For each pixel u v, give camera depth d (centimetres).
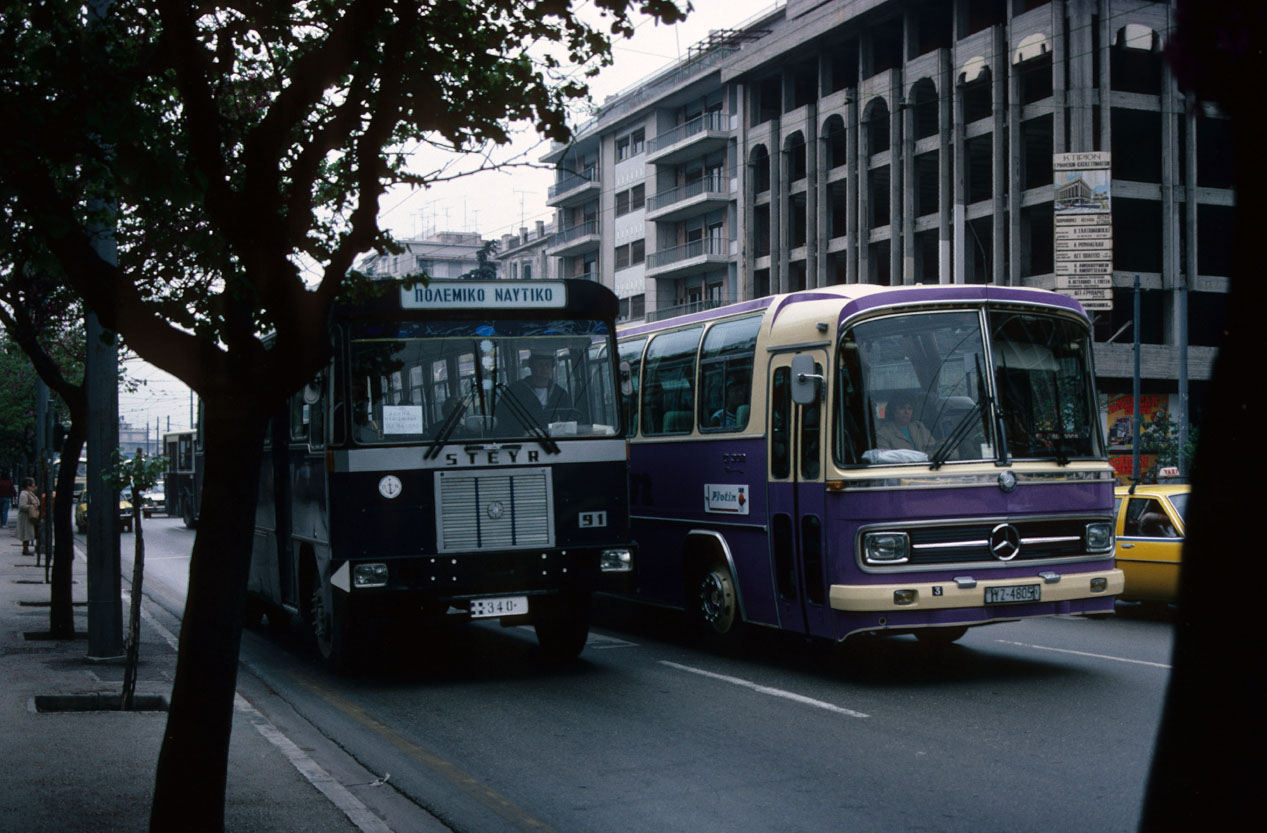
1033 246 4028
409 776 715
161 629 1441
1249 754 224
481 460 1008
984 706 877
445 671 1100
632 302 6469
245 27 679
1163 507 1371
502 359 1033
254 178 525
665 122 6147
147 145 527
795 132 4988
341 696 988
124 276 520
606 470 1045
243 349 531
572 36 638
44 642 1290
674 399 1289
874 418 962
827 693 946
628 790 670
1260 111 226
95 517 1125
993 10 4094
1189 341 3866
